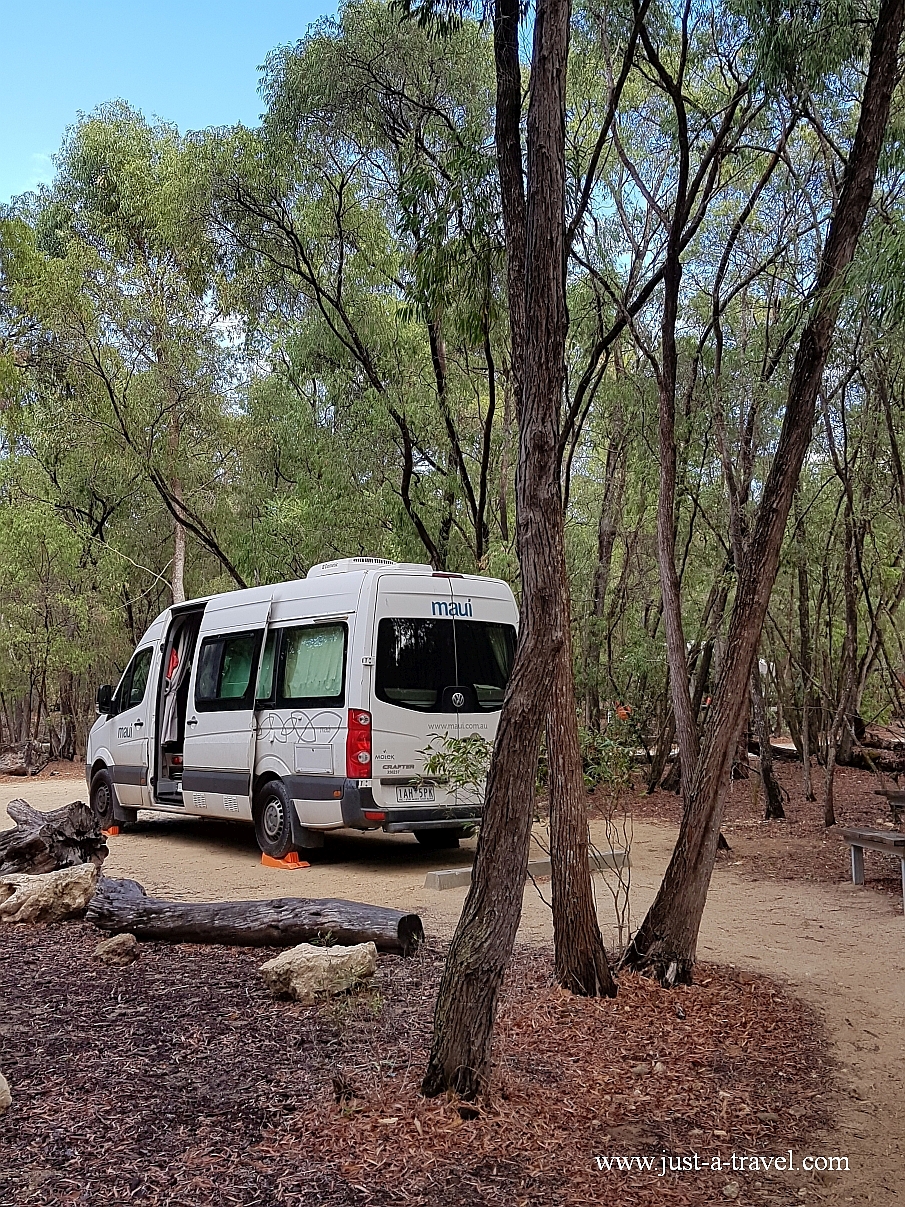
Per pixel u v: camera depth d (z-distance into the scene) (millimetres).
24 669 24984
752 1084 4539
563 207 4504
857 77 9688
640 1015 5293
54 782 22281
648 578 19000
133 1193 3477
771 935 7254
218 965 6348
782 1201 3564
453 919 7656
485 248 7621
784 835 12055
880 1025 5324
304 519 16234
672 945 5859
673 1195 3574
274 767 10469
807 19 7402
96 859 8844
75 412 20312
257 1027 5125
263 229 15500
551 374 4336
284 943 6613
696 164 12203
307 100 13750
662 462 7656
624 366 14734
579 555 18016
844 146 11055
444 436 15117
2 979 6098
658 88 11805
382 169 14773
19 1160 3703
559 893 5637
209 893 8805
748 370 11945
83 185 24188
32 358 20281
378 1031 5031
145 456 19609
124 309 20062
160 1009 5457
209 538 20062
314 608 10398
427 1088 4184
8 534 22844
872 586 15297
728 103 9531
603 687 17250
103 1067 4598
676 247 7965
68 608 23781
